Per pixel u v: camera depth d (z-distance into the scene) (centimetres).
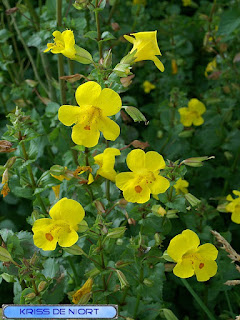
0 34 44
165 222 31
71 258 34
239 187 47
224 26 43
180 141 49
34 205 30
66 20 37
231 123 50
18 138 26
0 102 48
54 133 39
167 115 48
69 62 39
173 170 28
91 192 29
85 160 27
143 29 54
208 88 58
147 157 26
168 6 64
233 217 37
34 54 56
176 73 57
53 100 44
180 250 25
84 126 25
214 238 37
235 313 39
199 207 36
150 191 26
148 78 57
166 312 30
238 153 47
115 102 24
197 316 40
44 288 26
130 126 48
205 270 26
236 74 50
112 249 30
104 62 27
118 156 33
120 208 31
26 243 28
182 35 58
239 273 37
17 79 48
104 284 29
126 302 32
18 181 28
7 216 44
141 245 27
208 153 49
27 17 44
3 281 40
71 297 29
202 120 48
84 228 25
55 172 27
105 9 50
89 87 24
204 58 61
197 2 71
